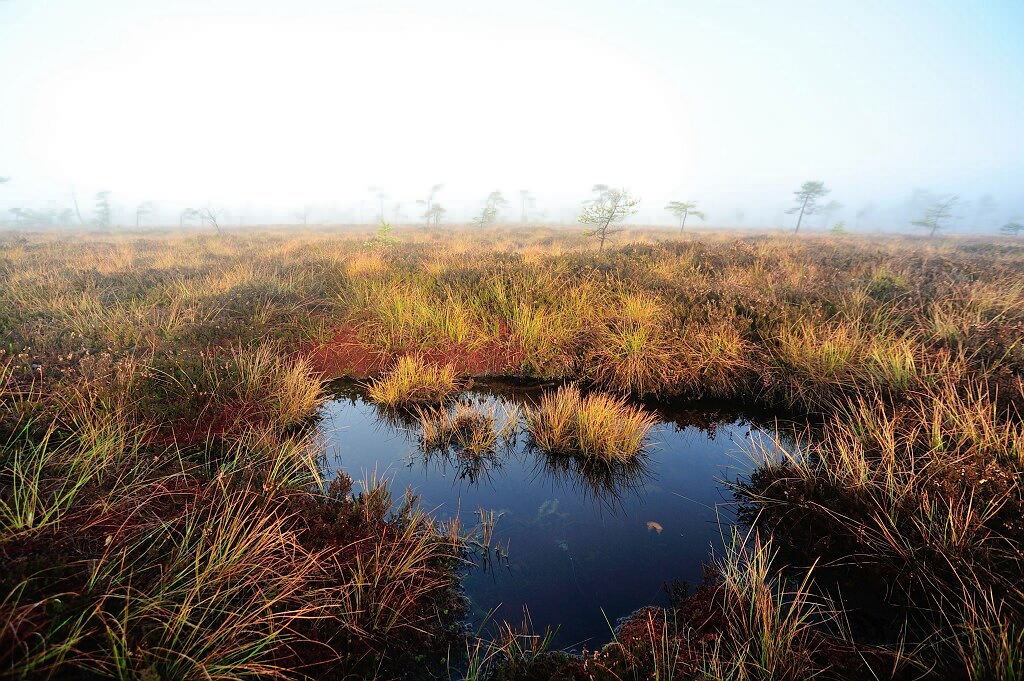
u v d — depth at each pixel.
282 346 6.44
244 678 2.02
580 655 2.40
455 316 7.22
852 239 28.83
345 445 4.63
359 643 2.32
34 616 1.85
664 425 5.12
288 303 7.78
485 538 3.32
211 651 2.03
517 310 7.23
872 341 5.40
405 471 4.20
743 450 4.50
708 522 3.52
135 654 1.86
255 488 3.21
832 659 2.25
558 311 7.40
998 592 2.35
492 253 12.55
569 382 6.10
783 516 3.36
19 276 9.07
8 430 3.36
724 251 12.77
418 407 5.42
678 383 5.76
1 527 2.39
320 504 3.32
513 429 4.92
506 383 6.17
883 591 2.64
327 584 2.58
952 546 2.59
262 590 2.38
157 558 2.43
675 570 3.03
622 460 4.33
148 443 3.71
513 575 2.98
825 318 6.35
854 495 3.14
